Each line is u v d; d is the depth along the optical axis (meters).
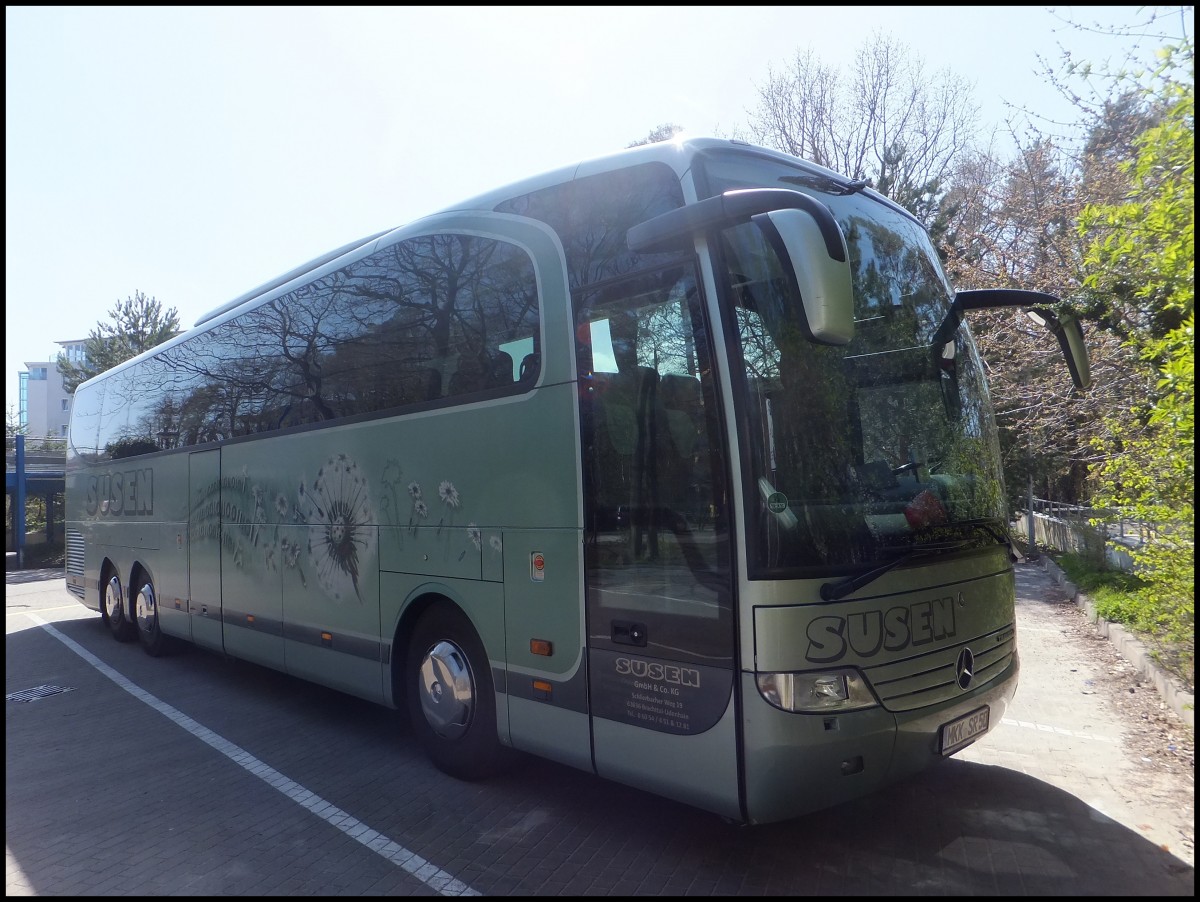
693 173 4.11
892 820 4.58
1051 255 14.23
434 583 5.34
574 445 4.43
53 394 76.69
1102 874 3.94
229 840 4.67
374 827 4.77
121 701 8.05
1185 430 5.73
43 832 4.86
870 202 4.94
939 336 4.80
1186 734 5.93
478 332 5.11
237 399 8.07
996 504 4.79
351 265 6.50
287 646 7.11
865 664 3.72
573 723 4.39
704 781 3.76
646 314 4.14
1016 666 4.77
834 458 3.92
